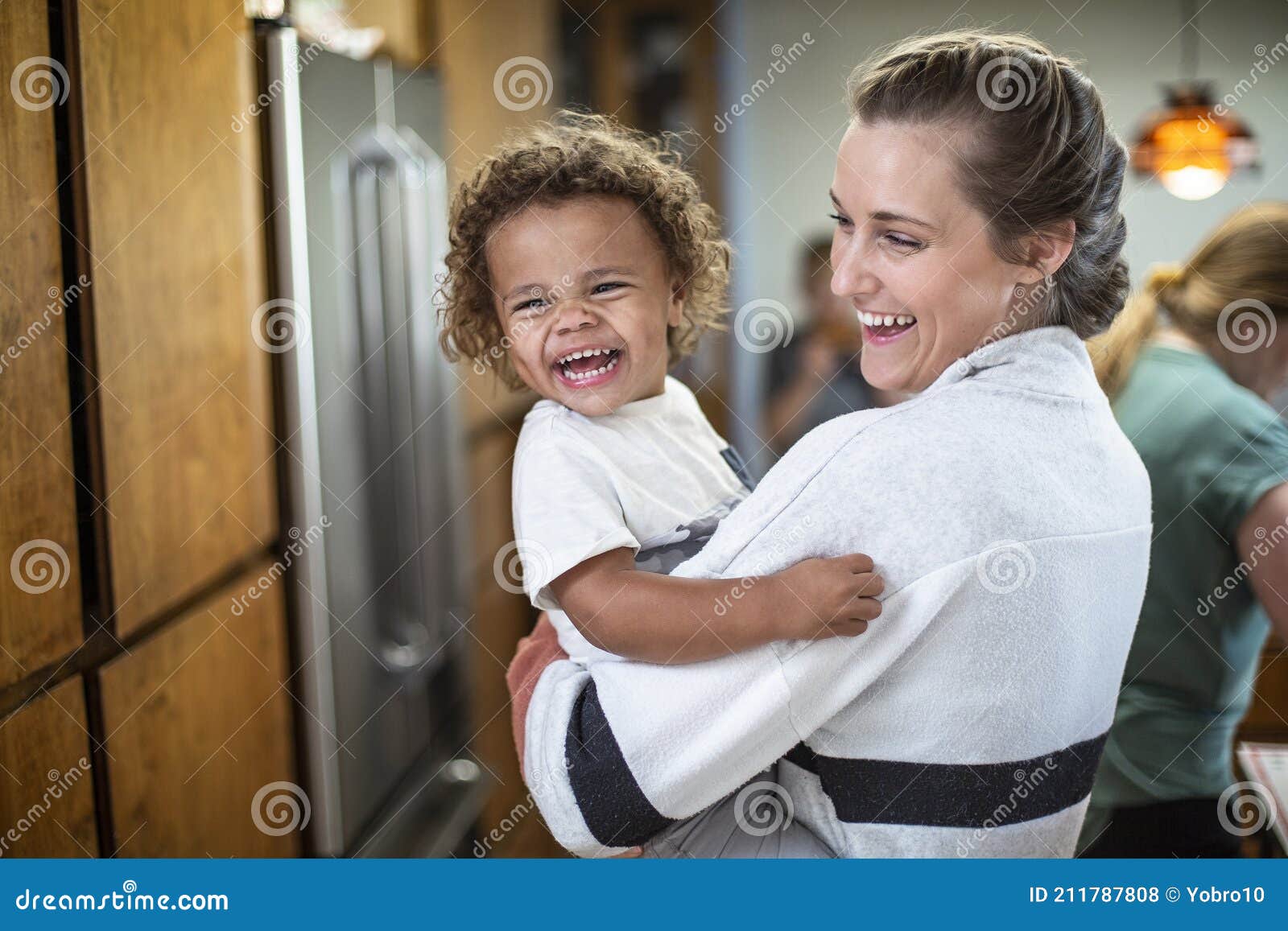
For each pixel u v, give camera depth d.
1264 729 1.60
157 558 1.27
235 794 1.48
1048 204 0.69
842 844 0.75
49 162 1.08
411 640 1.94
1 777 0.98
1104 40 3.66
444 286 1.04
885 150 0.69
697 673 0.70
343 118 1.70
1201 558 1.01
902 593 0.68
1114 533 0.73
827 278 3.11
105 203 1.15
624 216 0.91
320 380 1.63
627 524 0.84
